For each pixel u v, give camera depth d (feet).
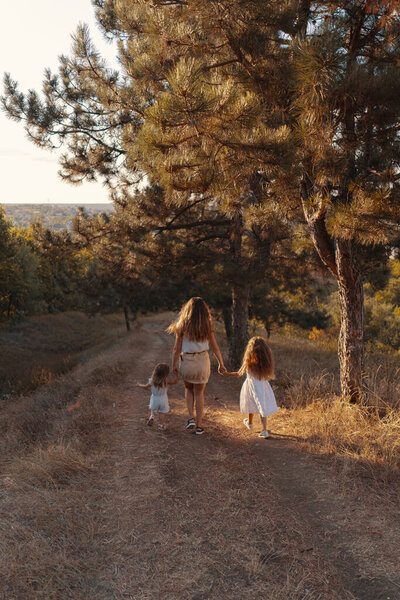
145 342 79.20
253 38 14.75
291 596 8.04
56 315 139.33
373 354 49.93
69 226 37.37
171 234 40.75
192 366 17.31
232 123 13.16
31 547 9.29
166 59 15.70
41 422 22.38
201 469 14.02
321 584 8.38
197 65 12.22
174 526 10.49
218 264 39.04
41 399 32.65
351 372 19.92
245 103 12.89
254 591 8.20
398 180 14.89
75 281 63.62
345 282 19.58
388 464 13.46
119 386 31.86
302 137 14.34
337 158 14.88
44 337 111.55
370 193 14.32
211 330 17.48
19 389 50.72
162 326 137.39
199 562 9.09
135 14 20.15
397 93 13.62
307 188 18.53
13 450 18.17
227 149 14.55
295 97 15.94
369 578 8.48
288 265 40.24
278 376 32.83
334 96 13.85
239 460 14.84
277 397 25.31
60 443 16.34
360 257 34.94
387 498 11.62
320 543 9.78
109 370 39.04
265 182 17.58
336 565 8.97
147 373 39.96
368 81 13.56
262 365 17.40
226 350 56.70
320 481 12.90
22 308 120.06
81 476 13.29
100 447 16.15
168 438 17.42
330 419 18.04
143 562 9.09
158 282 40.98
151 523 10.62
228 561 9.12
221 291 40.34
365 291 120.88
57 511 11.03
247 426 19.17
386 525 10.36
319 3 16.72
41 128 33.17
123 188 34.91
